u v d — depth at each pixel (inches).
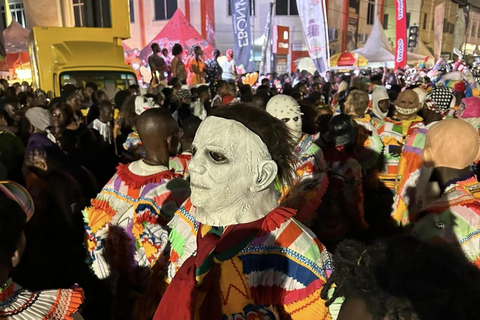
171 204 91.5
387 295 33.1
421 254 34.0
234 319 51.9
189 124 141.6
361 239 142.9
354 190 143.5
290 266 52.2
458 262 33.8
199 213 55.9
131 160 157.2
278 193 60.4
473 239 68.1
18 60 719.1
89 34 362.3
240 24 770.2
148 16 1105.4
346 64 894.4
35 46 339.3
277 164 55.7
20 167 166.4
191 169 53.7
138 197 90.9
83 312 120.5
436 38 1386.6
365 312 35.5
